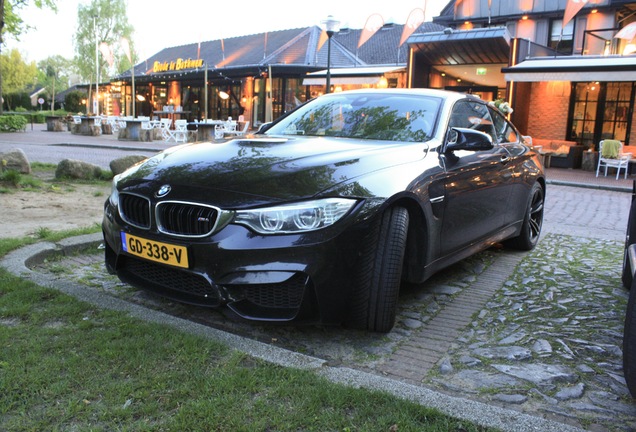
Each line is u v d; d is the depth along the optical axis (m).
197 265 2.83
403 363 2.86
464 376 2.72
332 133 4.04
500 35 17.81
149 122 26.72
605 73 14.53
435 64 21.33
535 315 3.69
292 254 2.70
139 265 3.26
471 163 4.01
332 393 2.32
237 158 3.18
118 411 2.15
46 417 2.12
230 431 2.05
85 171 9.57
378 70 21.50
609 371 2.84
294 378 2.44
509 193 4.76
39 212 6.47
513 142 5.25
